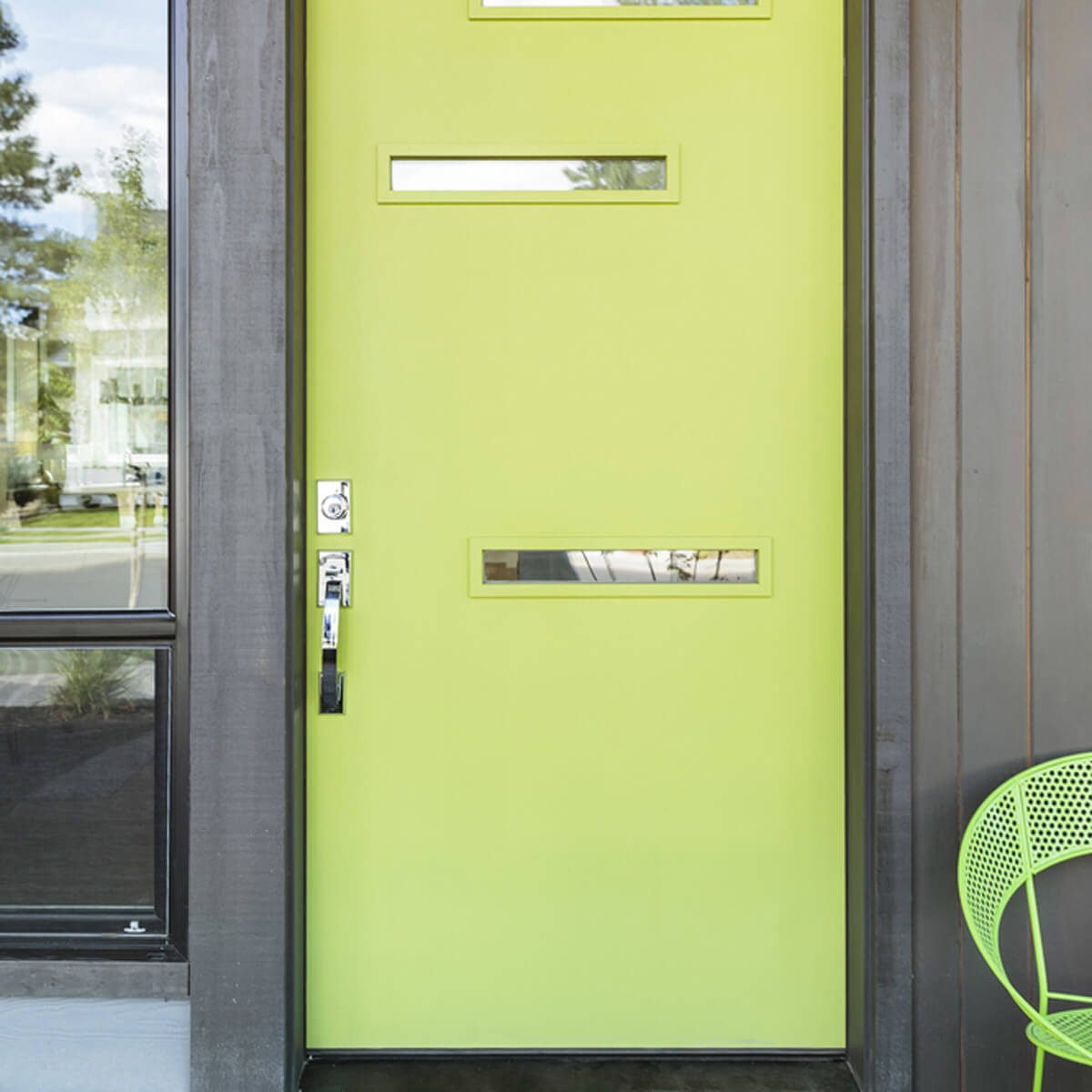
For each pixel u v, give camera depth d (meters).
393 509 2.19
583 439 2.19
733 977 2.20
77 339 2.10
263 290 2.02
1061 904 2.05
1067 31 2.03
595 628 2.19
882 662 2.04
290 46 2.04
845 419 2.18
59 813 2.09
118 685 2.08
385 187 2.17
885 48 2.03
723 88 2.17
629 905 2.20
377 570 2.19
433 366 2.18
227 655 2.02
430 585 2.19
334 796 2.19
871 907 2.06
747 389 2.19
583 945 2.20
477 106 2.17
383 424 2.18
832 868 2.19
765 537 2.19
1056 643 2.05
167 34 2.08
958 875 1.84
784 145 2.18
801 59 2.17
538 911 2.20
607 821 2.20
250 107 2.01
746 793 2.20
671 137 2.17
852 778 2.14
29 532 2.11
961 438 2.05
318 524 2.18
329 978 2.19
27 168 2.10
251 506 2.02
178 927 2.07
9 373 2.11
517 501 2.19
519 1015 2.20
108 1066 2.06
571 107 2.17
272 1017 2.02
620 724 2.20
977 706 2.05
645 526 2.19
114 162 2.09
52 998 2.06
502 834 2.19
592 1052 2.20
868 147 2.07
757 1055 2.19
